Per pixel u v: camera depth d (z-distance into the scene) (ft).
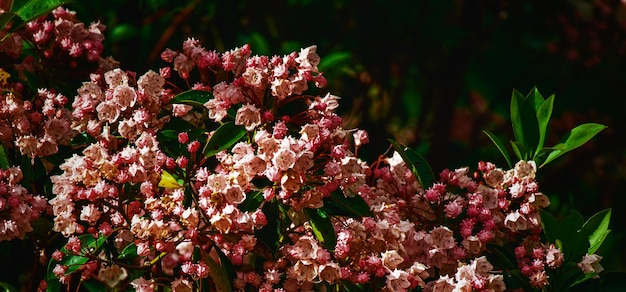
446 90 8.93
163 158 6.37
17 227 6.48
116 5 8.00
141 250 6.33
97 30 7.01
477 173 6.73
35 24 6.91
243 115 6.34
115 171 6.35
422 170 6.77
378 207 6.61
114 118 6.40
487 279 6.43
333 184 6.30
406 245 6.54
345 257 6.40
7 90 6.79
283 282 6.59
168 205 6.33
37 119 6.66
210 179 6.26
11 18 6.57
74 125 6.55
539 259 6.64
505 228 6.77
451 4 8.59
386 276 6.41
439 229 6.51
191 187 6.43
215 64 6.55
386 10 8.48
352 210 6.46
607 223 6.70
